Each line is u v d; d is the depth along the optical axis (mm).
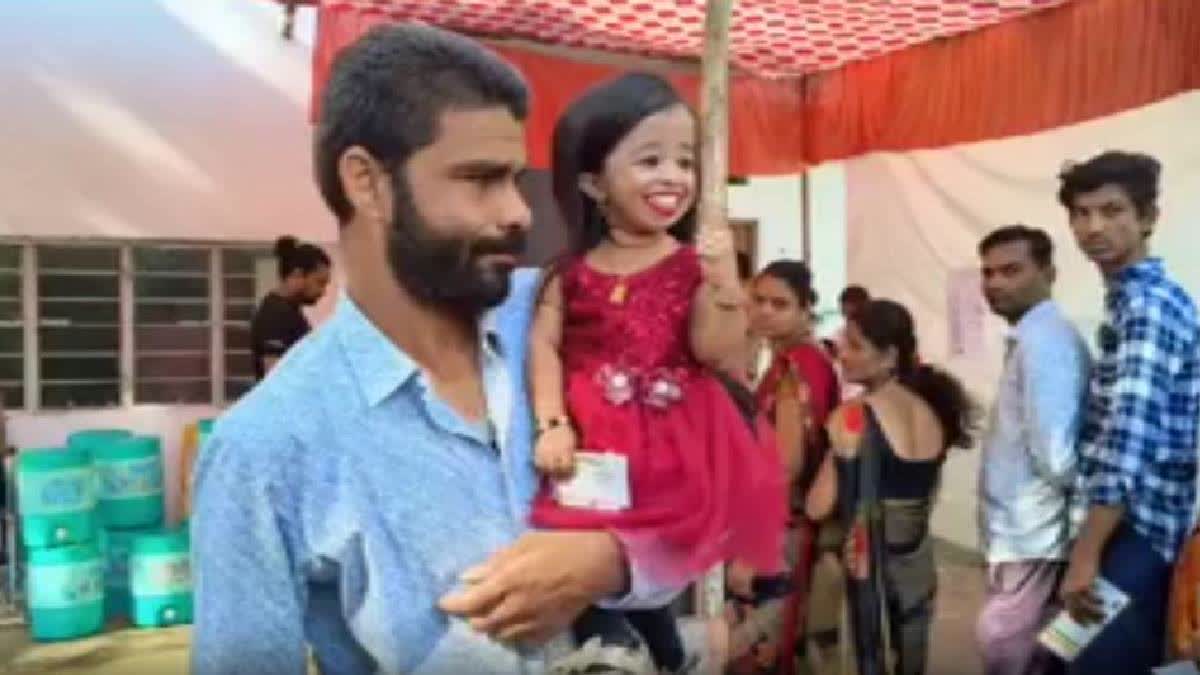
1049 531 2541
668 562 1163
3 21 5496
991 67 3811
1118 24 3316
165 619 5285
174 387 6012
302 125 6086
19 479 5125
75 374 5809
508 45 4109
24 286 5676
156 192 5832
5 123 5531
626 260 1300
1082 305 4723
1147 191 2258
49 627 5055
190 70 5852
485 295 1029
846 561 2807
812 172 5984
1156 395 2223
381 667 991
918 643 2820
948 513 6012
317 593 1020
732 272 1323
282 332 5086
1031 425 2465
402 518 1006
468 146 993
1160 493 2254
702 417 1269
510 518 1083
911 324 2875
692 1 3703
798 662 2910
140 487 5508
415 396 1039
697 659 1282
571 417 1223
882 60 4273
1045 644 2385
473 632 1012
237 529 978
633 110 1265
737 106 4562
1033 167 4855
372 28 1048
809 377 3061
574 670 1100
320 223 6145
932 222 5348
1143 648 2273
